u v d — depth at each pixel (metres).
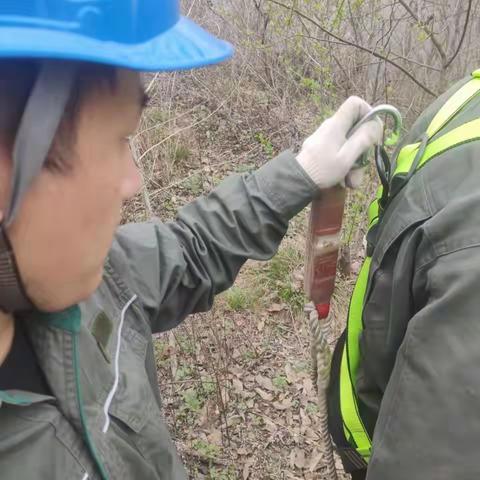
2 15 0.49
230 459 2.44
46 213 0.57
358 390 1.19
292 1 3.77
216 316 3.09
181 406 2.62
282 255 3.41
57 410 0.71
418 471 0.77
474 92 0.94
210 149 4.75
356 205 3.06
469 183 0.80
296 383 2.81
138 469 0.82
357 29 3.69
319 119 3.74
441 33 3.74
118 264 1.03
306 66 4.23
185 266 1.12
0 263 0.59
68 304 0.66
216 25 4.82
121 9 0.54
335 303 3.03
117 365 0.88
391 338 0.96
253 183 1.13
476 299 0.72
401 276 0.88
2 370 0.70
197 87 5.27
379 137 1.09
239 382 2.79
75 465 0.70
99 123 0.58
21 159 0.52
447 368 0.74
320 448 2.52
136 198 3.69
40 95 0.51
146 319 1.04
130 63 0.54
